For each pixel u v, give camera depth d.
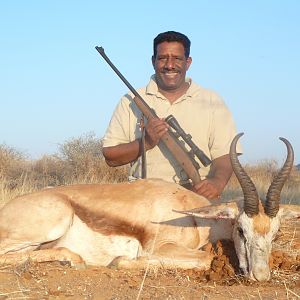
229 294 2.50
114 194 3.05
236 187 7.58
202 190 3.19
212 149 3.42
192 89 3.46
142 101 3.33
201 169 3.38
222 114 3.44
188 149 3.35
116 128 3.50
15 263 2.87
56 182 8.25
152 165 3.38
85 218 3.01
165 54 3.35
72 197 3.03
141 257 2.90
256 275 2.65
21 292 2.47
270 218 2.71
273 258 2.88
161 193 3.05
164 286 2.59
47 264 2.89
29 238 2.96
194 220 3.02
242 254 2.73
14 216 2.99
